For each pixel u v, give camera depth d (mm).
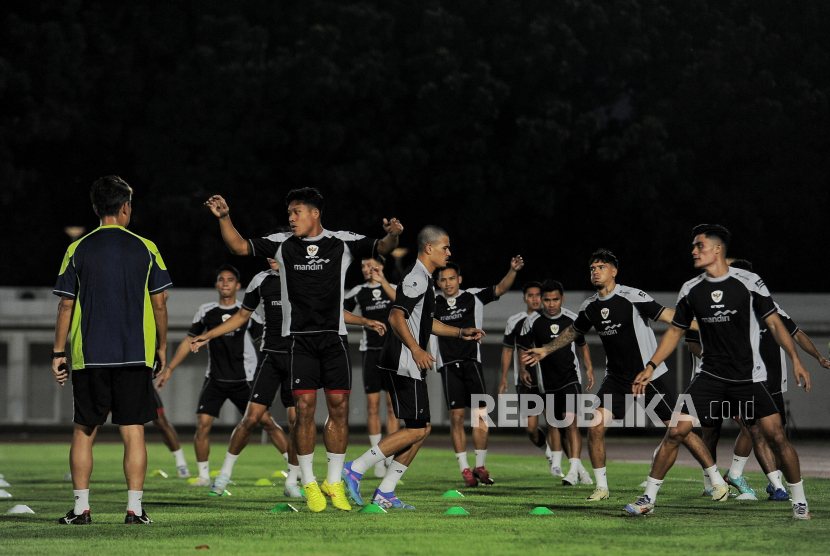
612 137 57469
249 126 55781
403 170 56031
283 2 58719
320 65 54500
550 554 8844
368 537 9977
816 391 47375
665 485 17391
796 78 60188
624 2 58812
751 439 14539
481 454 18078
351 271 58156
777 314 12164
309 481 12805
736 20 62406
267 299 15297
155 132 56906
